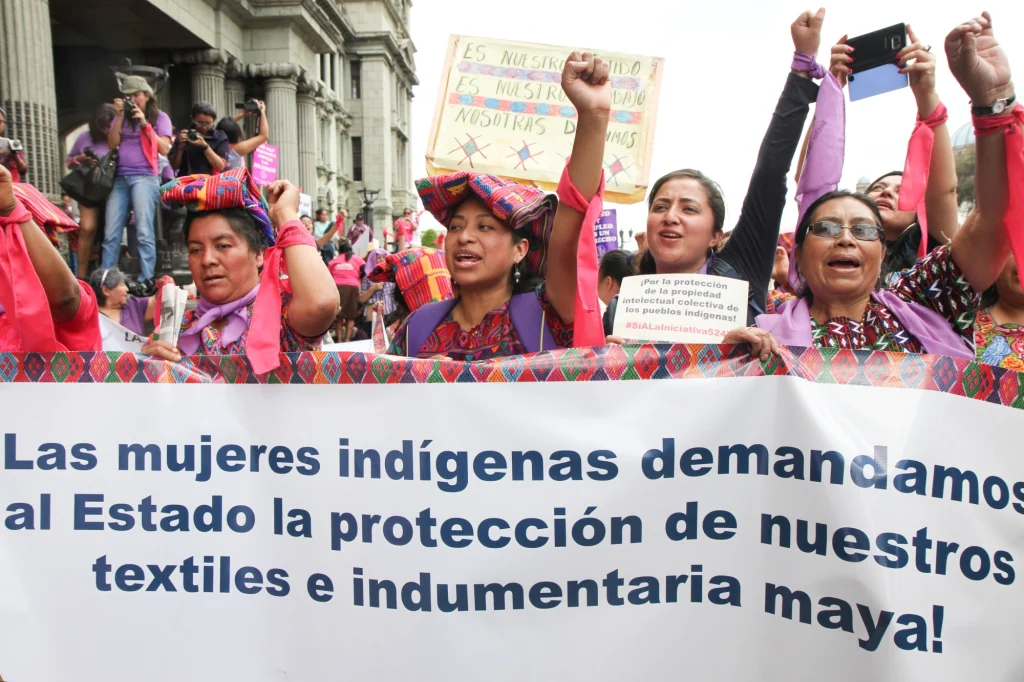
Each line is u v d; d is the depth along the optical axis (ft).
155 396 6.23
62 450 6.24
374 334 13.41
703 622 6.11
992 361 8.82
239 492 6.24
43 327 6.25
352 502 6.16
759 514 6.06
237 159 24.84
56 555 6.25
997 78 6.86
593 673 6.09
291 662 6.22
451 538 6.09
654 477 6.08
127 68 25.09
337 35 88.63
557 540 6.07
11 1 32.30
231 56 70.28
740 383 6.06
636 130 9.17
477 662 6.07
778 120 8.92
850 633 5.84
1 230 6.35
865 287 7.76
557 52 9.21
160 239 25.43
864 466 5.83
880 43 8.89
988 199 7.21
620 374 6.07
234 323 8.29
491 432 6.08
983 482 5.80
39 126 33.42
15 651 6.19
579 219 7.09
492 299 8.14
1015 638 5.75
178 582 6.25
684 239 8.69
